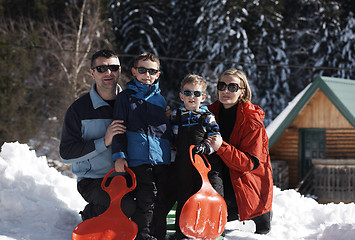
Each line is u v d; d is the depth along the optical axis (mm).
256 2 29578
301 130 15164
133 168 3836
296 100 14609
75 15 29953
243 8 29094
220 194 4094
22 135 26297
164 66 32750
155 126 3904
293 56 33312
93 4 29297
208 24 29859
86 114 4113
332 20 32469
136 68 4008
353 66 31781
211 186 3898
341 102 13414
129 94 3939
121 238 3586
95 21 27625
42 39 28203
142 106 3914
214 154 4273
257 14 29906
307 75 32594
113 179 3854
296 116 13914
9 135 26250
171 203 4148
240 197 4258
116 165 3756
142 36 31906
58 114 24484
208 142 3988
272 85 30156
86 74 25094
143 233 3736
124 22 32438
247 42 29594
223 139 4508
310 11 34312
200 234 3789
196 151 3910
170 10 34188
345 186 13695
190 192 4020
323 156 14680
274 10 30734
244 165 4191
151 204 3801
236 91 4383
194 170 4008
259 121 4336
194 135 4016
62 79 25625
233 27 29141
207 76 28328
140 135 3842
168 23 33844
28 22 30125
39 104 26922
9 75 27500
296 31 33812
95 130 4109
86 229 3633
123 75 26188
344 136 14383
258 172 4391
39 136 26438
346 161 13734
